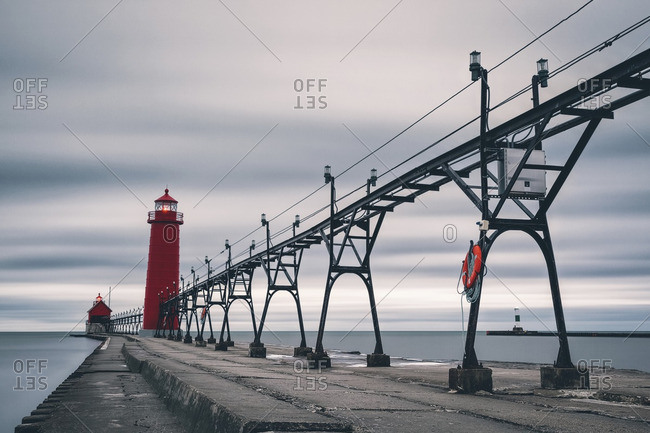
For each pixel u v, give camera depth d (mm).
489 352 108375
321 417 7484
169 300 90750
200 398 10023
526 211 14273
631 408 9891
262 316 37000
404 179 20062
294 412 7898
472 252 13953
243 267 47031
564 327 13539
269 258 38375
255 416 7277
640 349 130625
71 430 9992
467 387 12914
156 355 32125
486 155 15047
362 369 22766
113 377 21750
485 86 14656
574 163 13773
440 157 17562
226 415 7789
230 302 47594
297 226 34125
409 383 16312
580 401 11289
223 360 28984
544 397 12242
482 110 14609
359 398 10789
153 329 98375
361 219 25406
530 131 14578
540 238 14070
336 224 27406
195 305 66125
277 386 12859
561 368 13078
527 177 13852
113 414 11852
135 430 9906
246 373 17562
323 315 24688
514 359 78812
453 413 8883
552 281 13859
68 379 21750
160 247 99938
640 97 12094
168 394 13789
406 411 8914
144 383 19250
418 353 91625
